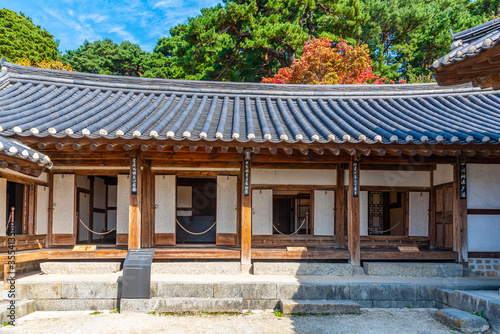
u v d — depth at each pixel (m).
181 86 9.62
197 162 8.26
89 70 26.91
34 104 7.81
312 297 6.36
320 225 8.41
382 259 7.68
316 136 6.52
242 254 7.40
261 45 19.53
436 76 5.42
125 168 8.25
